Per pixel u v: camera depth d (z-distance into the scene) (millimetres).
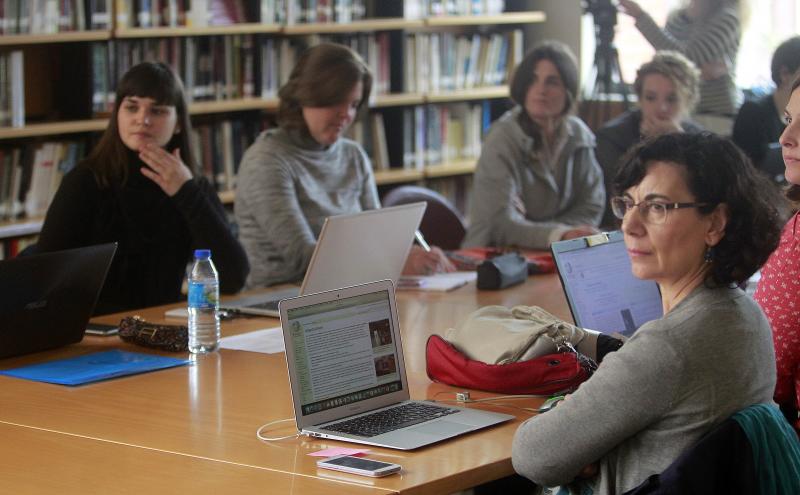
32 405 2336
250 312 3217
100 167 3512
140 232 3564
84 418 2238
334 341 2250
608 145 4855
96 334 2992
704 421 1806
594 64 6039
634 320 2910
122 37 5004
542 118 4531
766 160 4816
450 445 2068
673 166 1871
